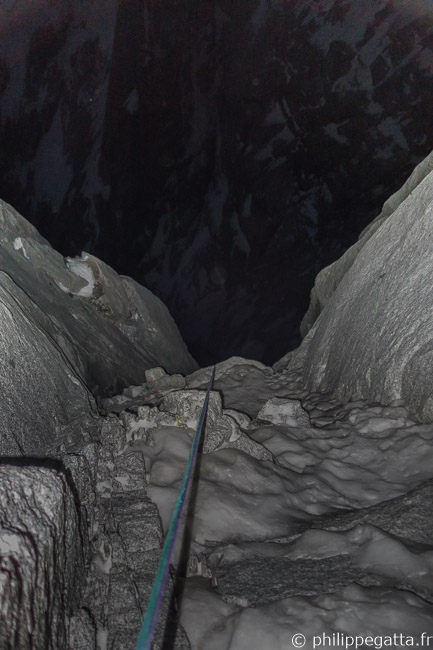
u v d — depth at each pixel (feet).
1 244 23.00
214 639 6.29
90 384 20.17
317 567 7.64
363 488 10.89
